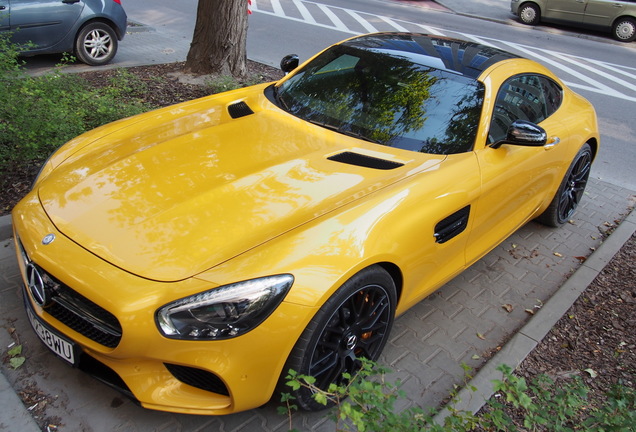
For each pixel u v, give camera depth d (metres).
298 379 2.42
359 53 4.02
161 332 2.20
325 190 2.80
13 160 4.49
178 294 2.21
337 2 17.14
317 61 4.14
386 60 3.91
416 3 18.95
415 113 3.53
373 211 2.71
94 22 8.09
